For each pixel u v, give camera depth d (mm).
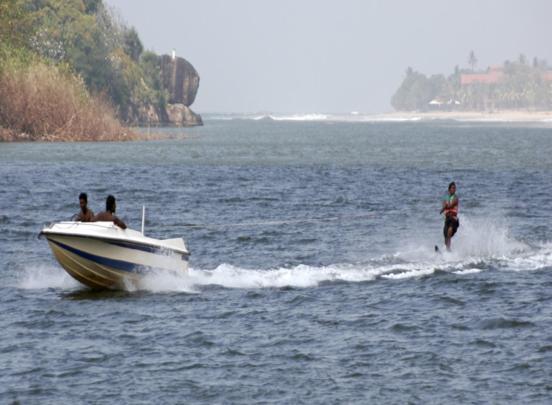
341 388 60406
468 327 74125
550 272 95812
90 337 71125
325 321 75875
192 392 59562
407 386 60781
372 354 67188
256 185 199125
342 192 185625
